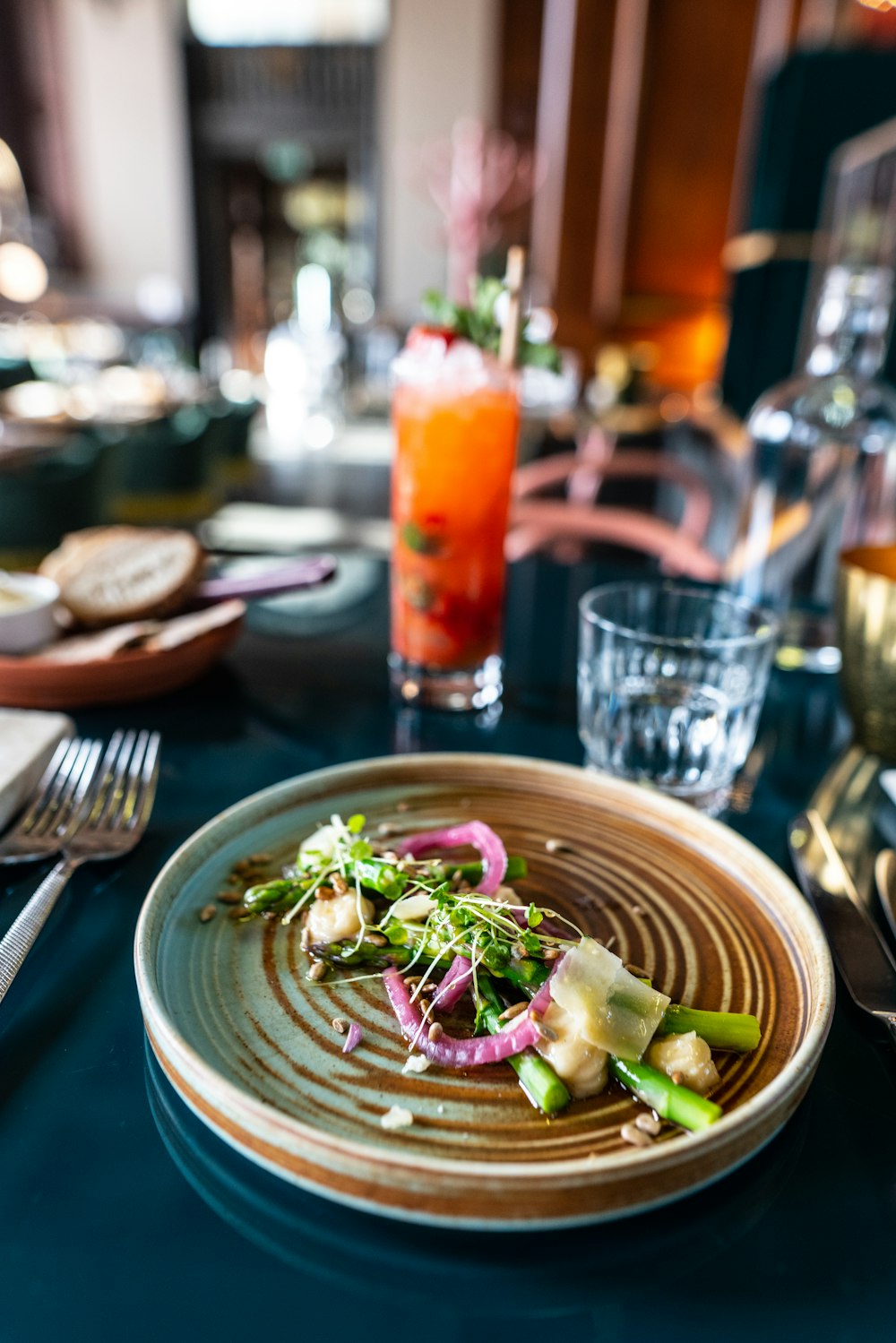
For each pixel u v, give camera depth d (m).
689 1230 0.26
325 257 5.06
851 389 0.60
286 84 3.92
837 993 0.34
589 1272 0.25
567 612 0.67
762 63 2.25
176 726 0.49
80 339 3.16
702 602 0.49
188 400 2.42
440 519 0.48
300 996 0.32
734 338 1.69
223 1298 0.24
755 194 1.58
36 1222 0.26
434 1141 0.27
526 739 0.50
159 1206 0.26
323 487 2.86
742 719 0.44
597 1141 0.27
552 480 1.11
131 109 3.97
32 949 0.35
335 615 0.65
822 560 0.61
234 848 0.37
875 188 1.31
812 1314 0.24
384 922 0.33
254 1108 0.25
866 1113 0.30
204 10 3.82
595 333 2.81
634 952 0.34
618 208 2.62
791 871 0.40
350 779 0.41
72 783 0.43
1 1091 0.30
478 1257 0.25
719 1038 0.30
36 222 4.04
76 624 0.54
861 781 0.47
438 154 3.77
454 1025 0.31
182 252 4.22
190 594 0.54
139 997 0.32
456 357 0.46
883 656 0.44
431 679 0.52
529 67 3.47
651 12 2.36
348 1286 0.24
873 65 1.33
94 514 1.24
